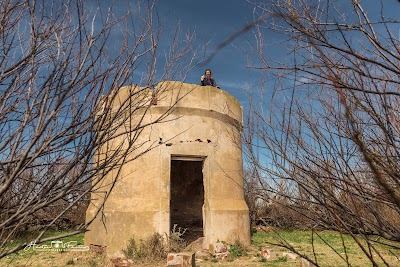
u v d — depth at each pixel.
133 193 9.41
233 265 8.49
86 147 2.20
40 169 2.49
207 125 10.35
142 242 9.05
